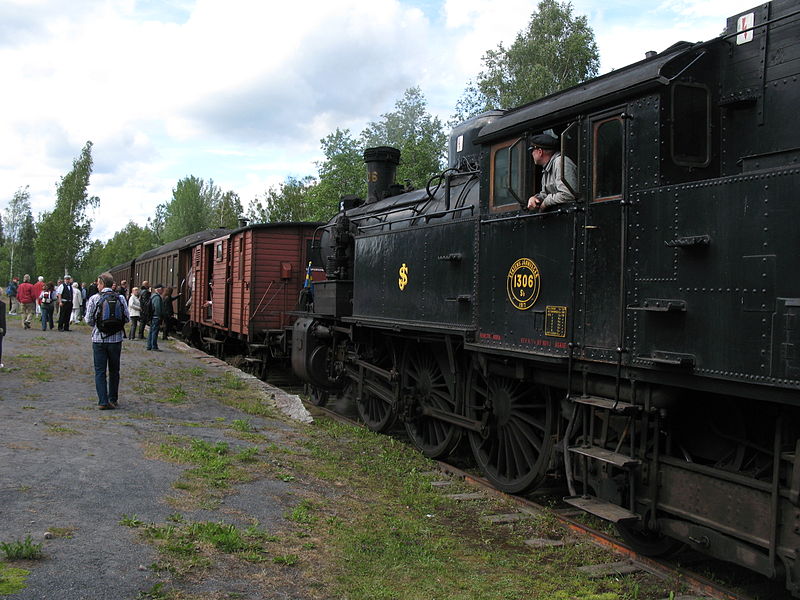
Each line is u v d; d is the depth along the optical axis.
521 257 5.88
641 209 4.59
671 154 4.52
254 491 5.66
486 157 6.48
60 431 6.85
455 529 5.65
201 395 10.21
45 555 3.73
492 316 6.29
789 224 3.59
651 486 4.74
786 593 4.51
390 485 6.70
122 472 5.63
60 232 54.94
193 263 21.77
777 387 3.62
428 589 4.17
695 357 4.11
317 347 11.16
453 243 7.11
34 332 19.55
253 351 15.06
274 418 9.35
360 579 4.13
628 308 4.62
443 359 7.91
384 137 32.94
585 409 5.28
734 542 4.16
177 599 3.44
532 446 6.64
